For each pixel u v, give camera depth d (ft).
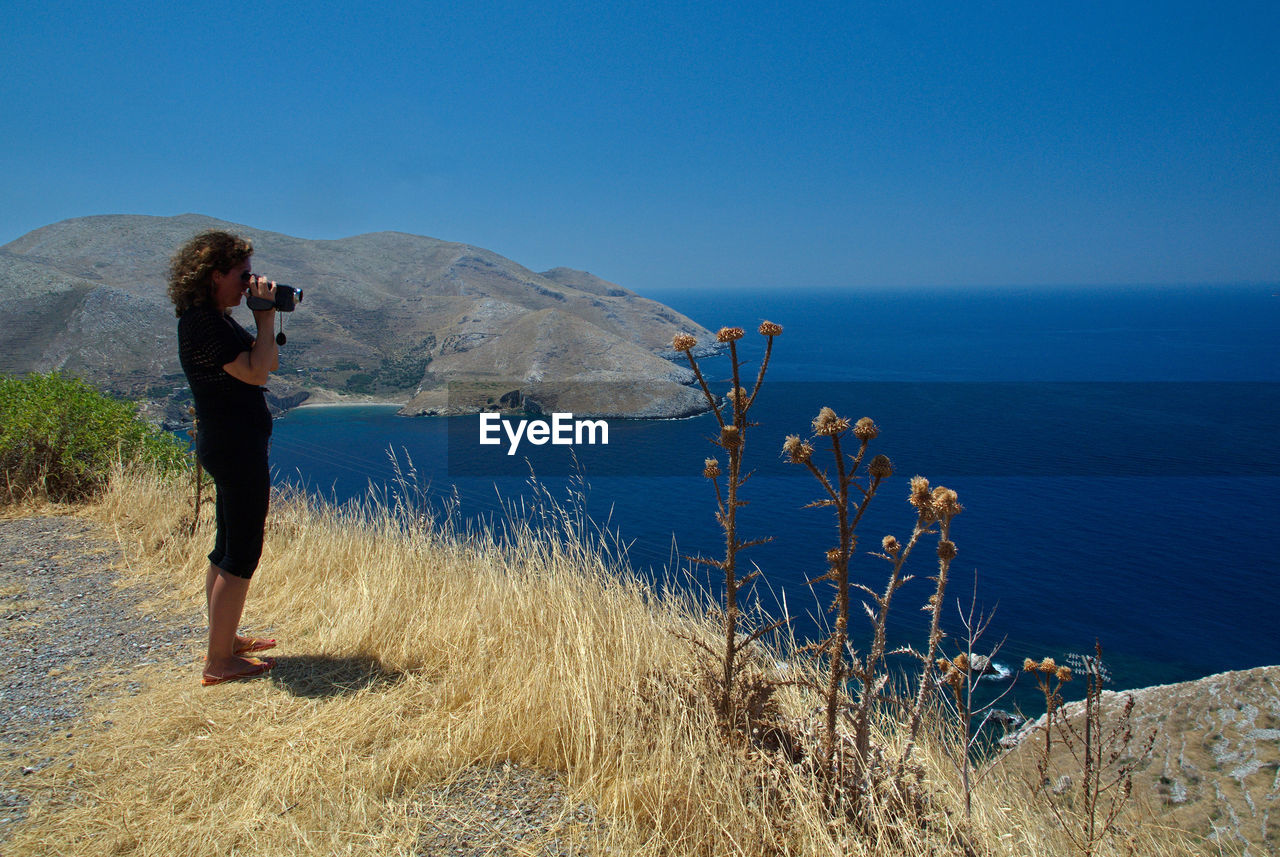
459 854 6.56
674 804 7.24
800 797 7.08
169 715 8.82
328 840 6.64
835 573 7.02
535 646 10.83
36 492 20.75
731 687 8.40
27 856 6.34
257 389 9.60
